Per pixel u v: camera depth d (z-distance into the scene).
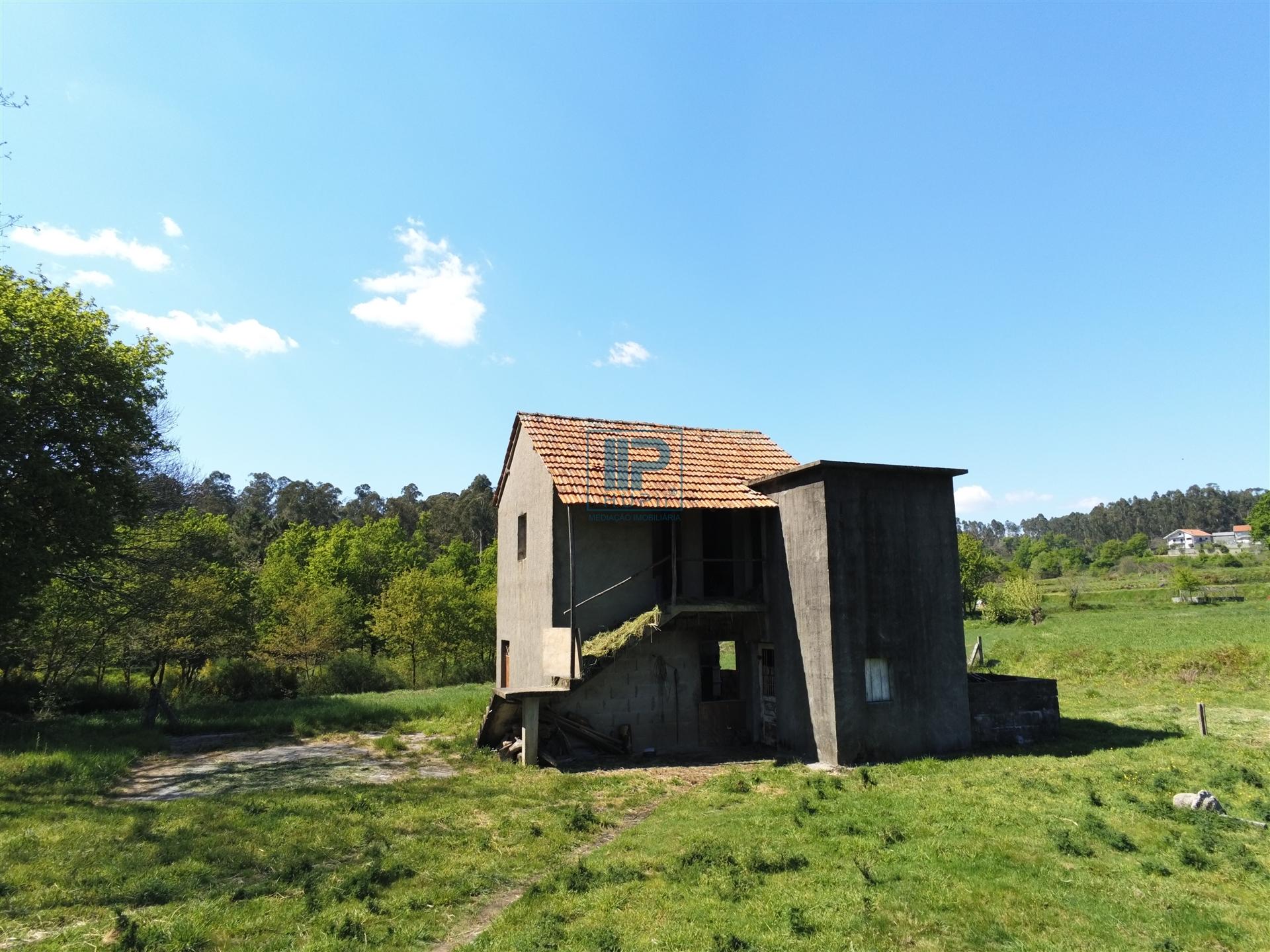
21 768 13.65
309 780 13.73
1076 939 6.21
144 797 12.46
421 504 106.81
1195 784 11.50
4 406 18.47
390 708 23.03
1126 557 111.75
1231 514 168.50
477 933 6.85
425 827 10.27
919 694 14.85
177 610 24.58
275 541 61.75
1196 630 36.56
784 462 19.02
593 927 6.65
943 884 7.40
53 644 23.77
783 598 15.91
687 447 18.91
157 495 26.05
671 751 16.30
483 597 43.91
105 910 7.38
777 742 15.96
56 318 20.61
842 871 7.89
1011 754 14.62
